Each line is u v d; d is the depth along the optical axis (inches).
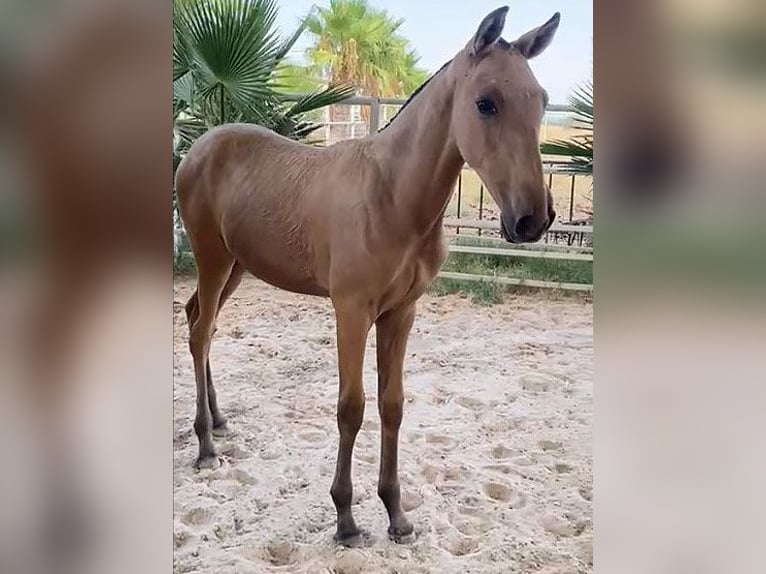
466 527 81.9
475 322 165.0
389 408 77.3
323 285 78.2
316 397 120.8
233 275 101.5
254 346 146.4
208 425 95.7
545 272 195.6
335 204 73.2
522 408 117.4
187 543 76.3
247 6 143.3
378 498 88.1
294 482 91.4
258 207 82.3
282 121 171.9
